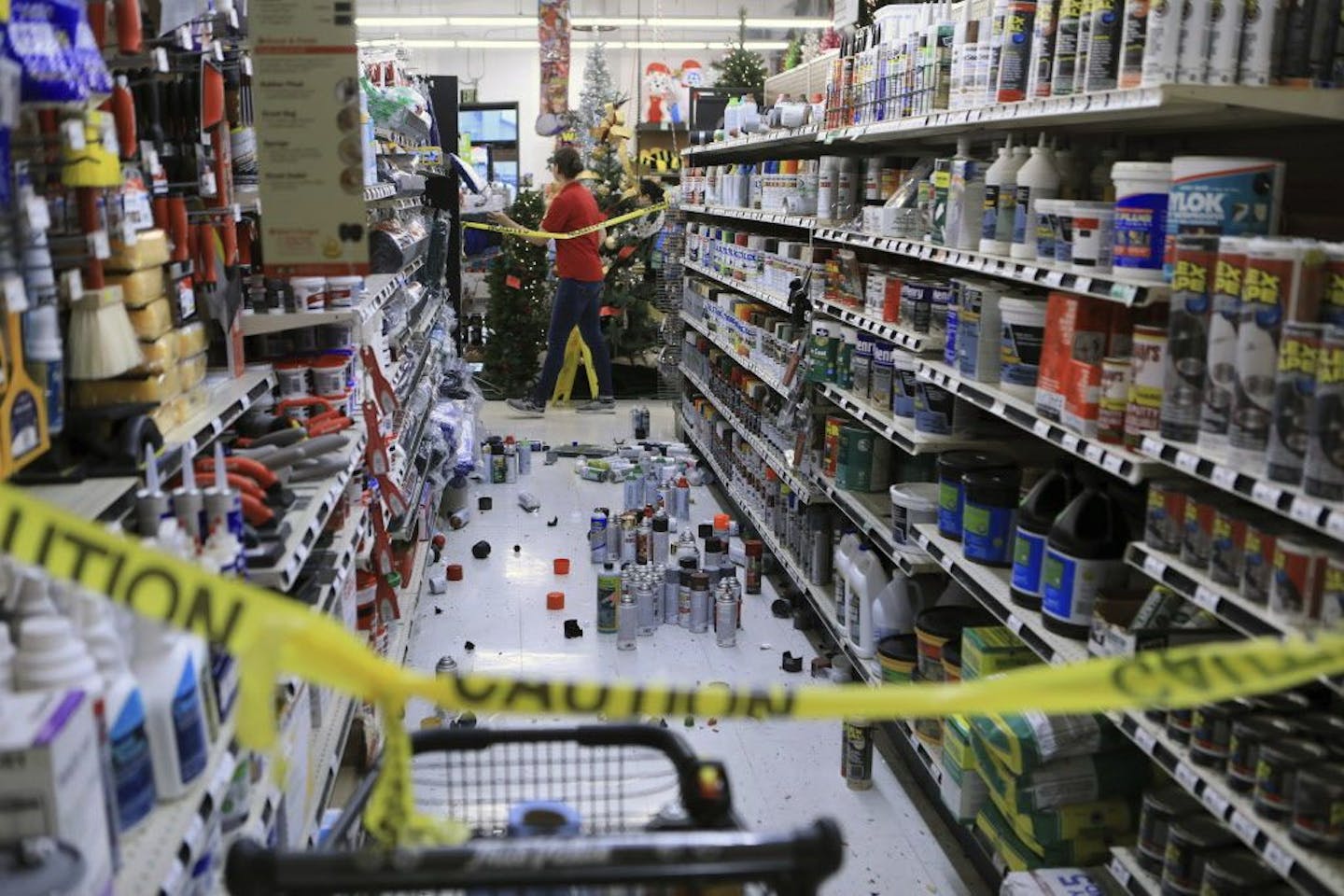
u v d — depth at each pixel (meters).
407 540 5.31
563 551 6.36
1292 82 2.32
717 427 7.58
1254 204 2.32
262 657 1.14
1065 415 2.83
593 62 14.31
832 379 4.91
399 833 1.21
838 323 4.94
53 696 1.39
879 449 4.54
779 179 5.87
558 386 10.59
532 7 21.31
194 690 1.74
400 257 5.38
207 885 1.84
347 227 2.64
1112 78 2.56
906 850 3.52
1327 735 2.14
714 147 7.31
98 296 2.21
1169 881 2.43
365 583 4.06
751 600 5.66
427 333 7.27
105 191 2.23
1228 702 2.27
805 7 20.19
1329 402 1.89
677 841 1.25
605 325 11.19
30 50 1.77
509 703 1.17
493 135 16.41
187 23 2.63
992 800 3.18
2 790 1.27
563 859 1.22
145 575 1.17
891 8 4.30
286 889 1.22
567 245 9.59
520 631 5.20
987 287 3.42
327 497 2.97
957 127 3.50
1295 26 2.29
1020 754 2.89
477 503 7.23
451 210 9.77
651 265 11.37
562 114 14.22
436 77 9.69
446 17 17.36
